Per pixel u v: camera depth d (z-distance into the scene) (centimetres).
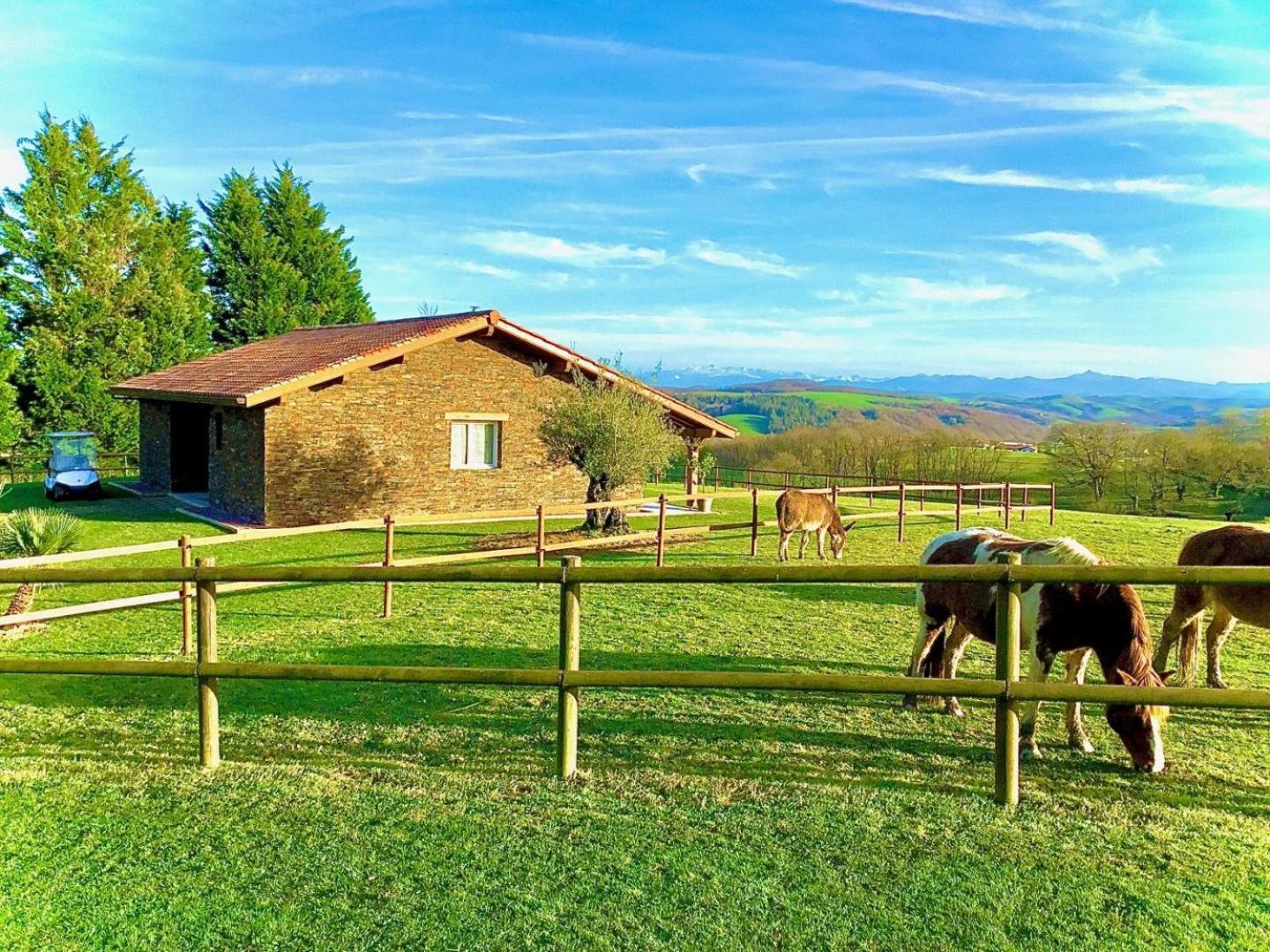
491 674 443
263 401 1498
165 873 347
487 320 1742
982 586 528
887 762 481
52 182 2856
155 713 570
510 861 354
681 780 445
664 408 1712
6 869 350
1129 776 461
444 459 1792
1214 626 662
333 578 457
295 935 304
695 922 311
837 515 1379
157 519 1683
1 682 646
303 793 426
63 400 2794
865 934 304
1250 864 356
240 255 3506
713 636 808
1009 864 354
